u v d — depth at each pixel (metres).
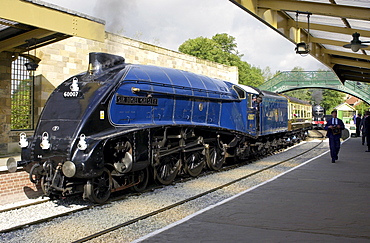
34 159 8.23
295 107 25.28
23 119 13.19
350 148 20.94
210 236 5.53
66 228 6.40
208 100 12.50
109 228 6.17
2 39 10.04
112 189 8.41
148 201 8.41
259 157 17.16
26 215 7.38
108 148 8.34
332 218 6.48
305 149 21.83
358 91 38.47
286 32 11.88
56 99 8.79
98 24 9.59
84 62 14.98
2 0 7.57
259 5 9.55
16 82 12.88
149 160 9.09
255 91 16.34
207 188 9.84
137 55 18.05
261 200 7.91
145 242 5.29
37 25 8.23
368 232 5.66
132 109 9.20
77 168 7.44
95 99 8.27
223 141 13.92
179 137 10.51
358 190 8.96
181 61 21.94
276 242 5.24
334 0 8.70
